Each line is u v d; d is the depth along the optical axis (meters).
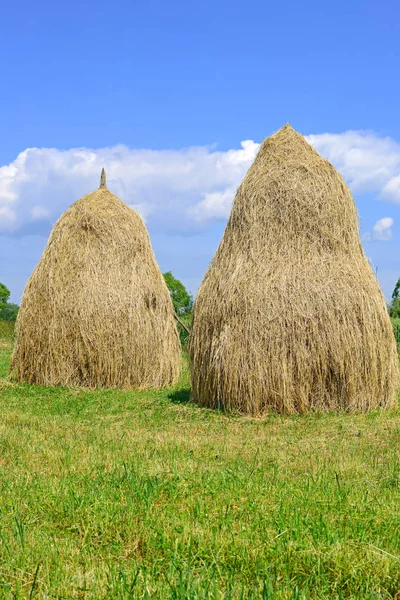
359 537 5.37
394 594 4.66
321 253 12.55
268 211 12.79
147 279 16.64
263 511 6.04
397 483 7.11
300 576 4.80
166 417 11.98
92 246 16.39
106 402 13.77
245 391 12.02
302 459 8.40
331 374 11.97
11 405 13.45
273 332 11.93
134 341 15.99
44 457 8.63
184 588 4.48
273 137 13.84
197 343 12.95
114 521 5.88
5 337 32.00
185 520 5.85
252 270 12.48
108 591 4.57
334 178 13.15
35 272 16.72
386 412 12.03
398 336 21.08
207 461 8.33
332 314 11.91
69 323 15.92
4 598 4.52
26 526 5.85
